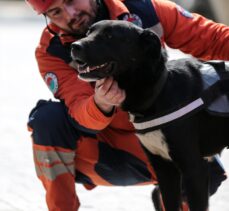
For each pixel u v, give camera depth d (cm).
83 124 549
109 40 523
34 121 575
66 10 554
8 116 1246
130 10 587
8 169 882
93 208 708
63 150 577
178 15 596
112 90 511
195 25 596
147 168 606
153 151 559
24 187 795
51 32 593
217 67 564
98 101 516
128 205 717
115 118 599
